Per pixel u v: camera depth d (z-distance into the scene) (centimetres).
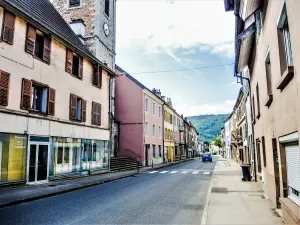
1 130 1216
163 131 4147
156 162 3728
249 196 1049
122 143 3238
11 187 1255
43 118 1491
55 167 1594
